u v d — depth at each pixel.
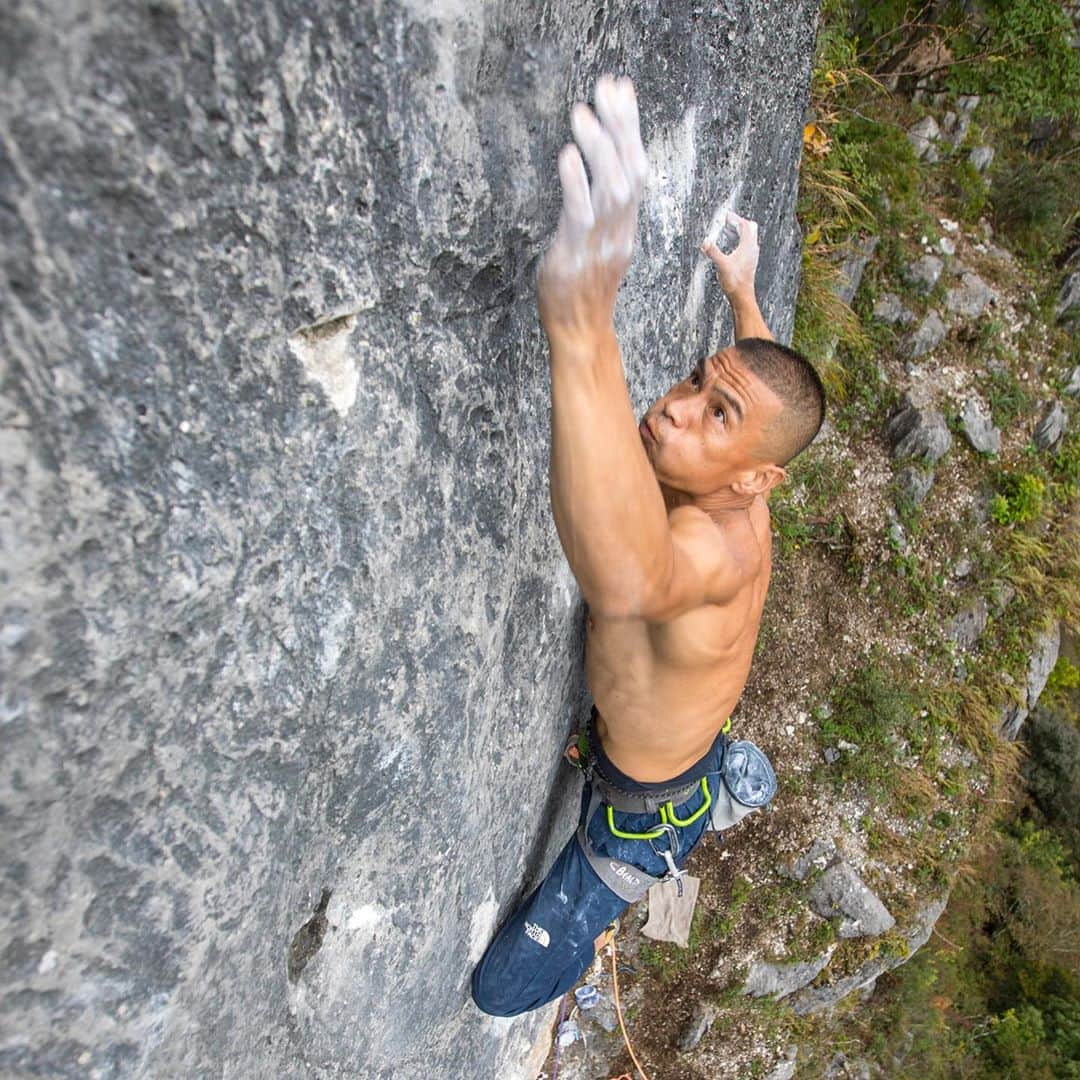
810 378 1.57
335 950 1.82
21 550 0.87
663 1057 4.69
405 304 1.31
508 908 2.66
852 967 4.86
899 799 5.19
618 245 1.21
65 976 1.08
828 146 5.62
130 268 0.90
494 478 1.67
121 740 1.05
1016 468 6.18
